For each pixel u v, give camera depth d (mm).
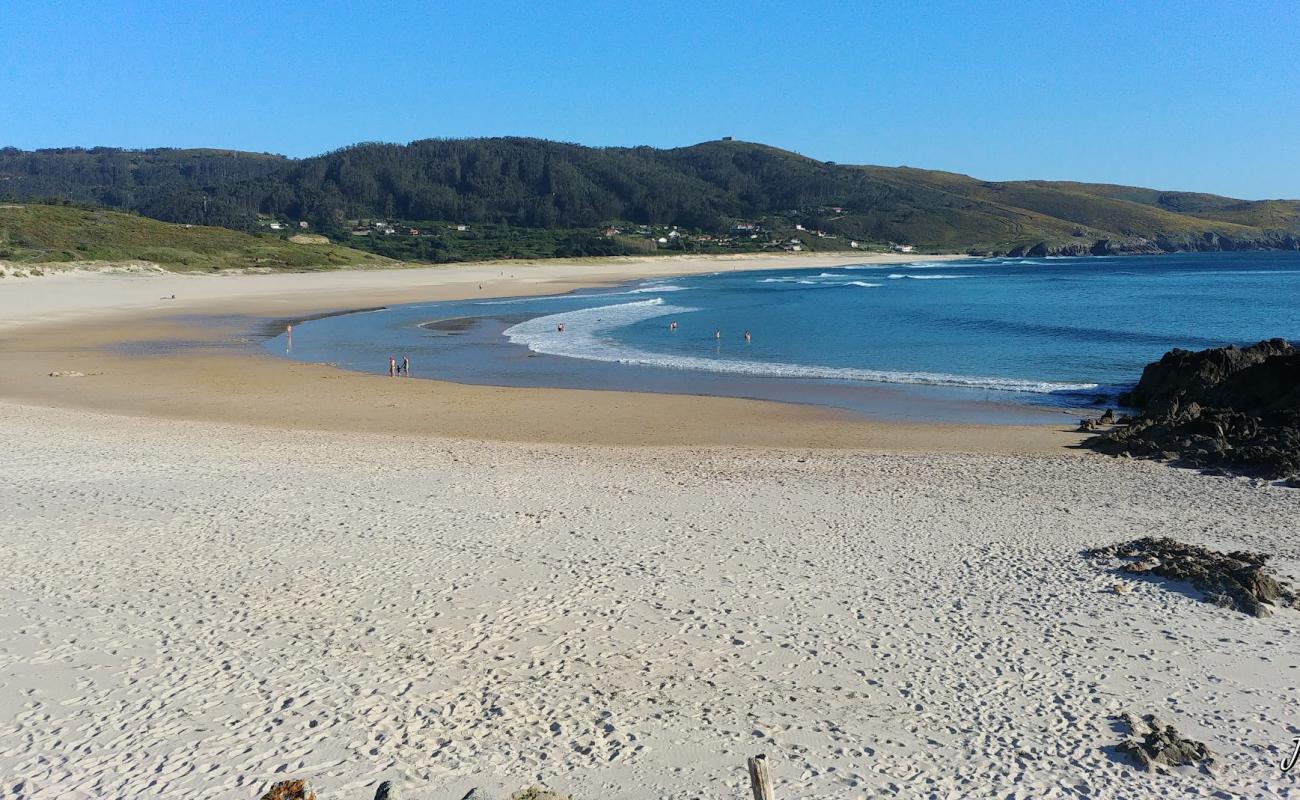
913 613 10891
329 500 15570
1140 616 10805
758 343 44562
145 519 14203
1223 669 9453
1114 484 17391
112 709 8297
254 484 16656
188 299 69812
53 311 59062
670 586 11664
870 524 14586
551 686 8945
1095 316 57969
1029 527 14492
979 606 11117
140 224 107375
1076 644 10031
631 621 10539
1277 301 68562
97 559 12297
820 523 14609
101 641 9727
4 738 7789
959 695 8867
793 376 33812
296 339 45844
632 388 31312
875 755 7766
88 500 15211
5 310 58562
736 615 10758
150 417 24922
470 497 15977
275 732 7973
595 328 51469
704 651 9781
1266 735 8164
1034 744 7973
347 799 6965
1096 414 26328
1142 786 7332
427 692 8766
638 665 9438
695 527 14289
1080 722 8359
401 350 41625
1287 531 14227
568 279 108438
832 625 10508
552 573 12078
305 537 13422
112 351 40250
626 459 19719
